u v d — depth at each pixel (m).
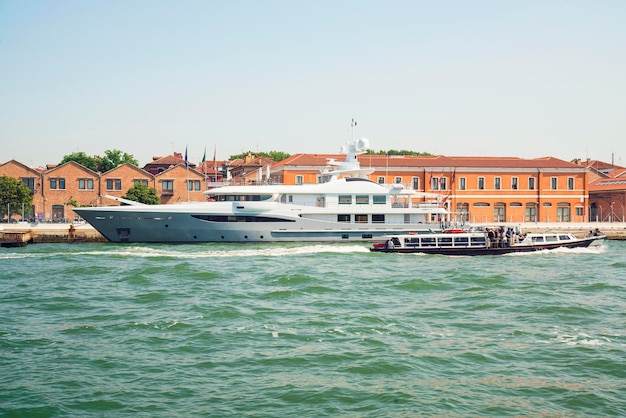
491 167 82.69
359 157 82.38
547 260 48.72
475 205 82.31
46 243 61.94
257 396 19.83
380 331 26.84
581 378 21.70
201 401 19.44
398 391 20.30
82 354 23.64
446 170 81.62
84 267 42.41
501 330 27.30
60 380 21.05
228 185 66.44
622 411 19.22
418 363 22.88
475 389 20.64
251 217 56.09
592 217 94.50
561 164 86.00
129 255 49.00
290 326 27.44
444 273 41.44
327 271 41.59
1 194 78.94
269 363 22.70
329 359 23.14
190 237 56.00
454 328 27.50
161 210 55.44
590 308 31.34
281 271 41.16
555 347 24.94
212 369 22.11
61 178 86.69
